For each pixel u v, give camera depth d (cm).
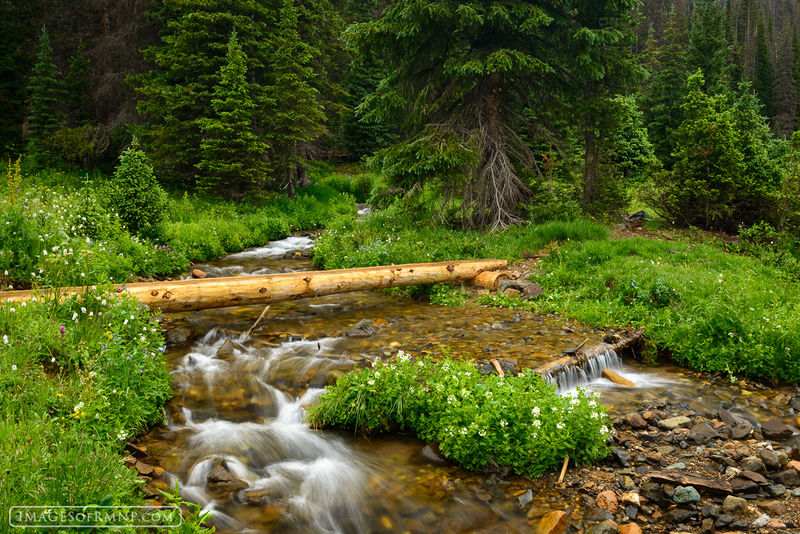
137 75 2295
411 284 1016
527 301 955
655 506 392
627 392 616
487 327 813
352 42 1428
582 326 823
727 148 1417
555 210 1470
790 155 1416
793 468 432
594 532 351
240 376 613
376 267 987
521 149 1573
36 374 455
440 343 726
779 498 395
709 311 739
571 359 653
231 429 501
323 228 2244
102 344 514
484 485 415
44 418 391
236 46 2142
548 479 424
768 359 643
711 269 1022
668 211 1533
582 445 452
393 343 727
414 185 1484
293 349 705
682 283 895
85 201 1222
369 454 464
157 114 2220
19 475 315
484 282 1091
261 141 2348
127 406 467
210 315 882
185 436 484
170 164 2273
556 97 1572
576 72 1441
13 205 906
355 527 367
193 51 2291
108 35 2550
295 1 2755
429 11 1283
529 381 509
